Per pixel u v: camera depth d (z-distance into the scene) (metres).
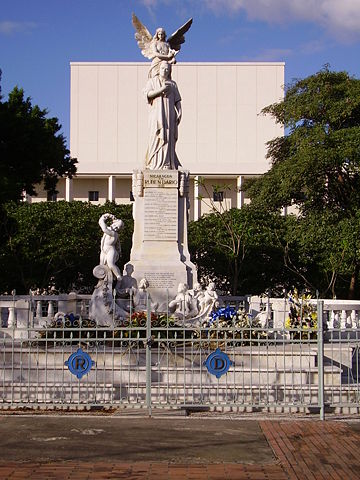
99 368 14.37
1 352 14.97
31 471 8.90
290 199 40.97
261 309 22.72
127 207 44.75
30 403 13.05
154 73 21.92
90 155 74.06
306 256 38.88
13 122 43.16
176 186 21.28
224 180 72.56
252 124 73.81
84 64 74.31
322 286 41.38
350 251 35.47
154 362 14.92
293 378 13.40
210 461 9.46
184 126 73.75
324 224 36.91
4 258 39.97
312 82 39.88
